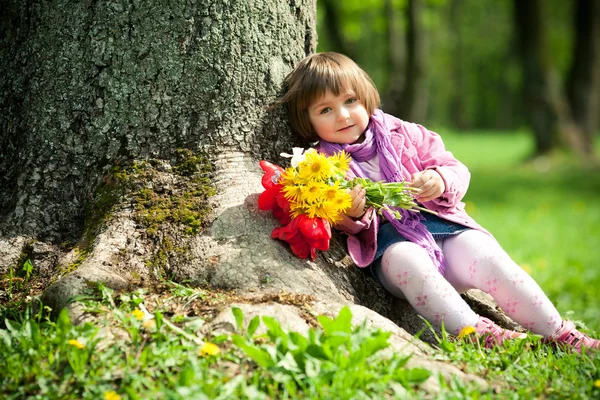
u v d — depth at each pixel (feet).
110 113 9.62
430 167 9.82
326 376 6.81
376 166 9.98
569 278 18.01
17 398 6.75
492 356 8.24
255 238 8.91
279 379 6.78
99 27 9.60
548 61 54.60
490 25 126.93
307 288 8.56
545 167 51.39
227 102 9.69
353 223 9.37
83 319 7.86
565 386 7.56
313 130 10.05
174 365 7.06
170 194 9.41
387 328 8.14
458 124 150.00
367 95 9.82
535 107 54.70
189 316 8.05
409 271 8.97
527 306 8.97
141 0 9.53
